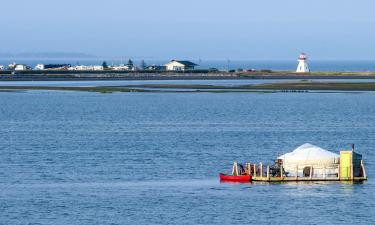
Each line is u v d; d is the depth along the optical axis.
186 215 198.25
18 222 190.38
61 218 194.62
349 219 194.50
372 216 197.25
